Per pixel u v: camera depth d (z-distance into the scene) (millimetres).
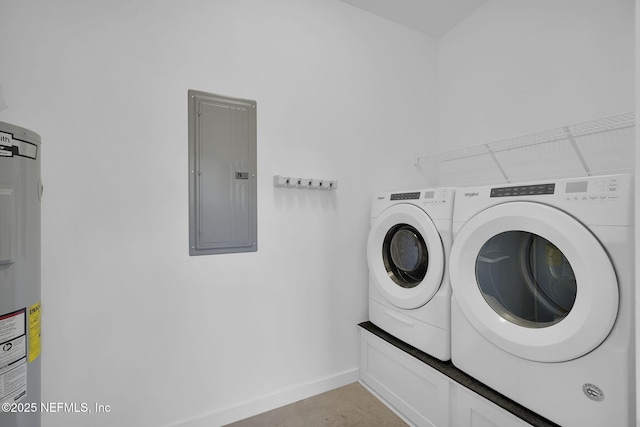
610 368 896
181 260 1480
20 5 1184
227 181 1584
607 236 908
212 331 1555
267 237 1703
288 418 1626
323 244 1884
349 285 1978
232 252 1605
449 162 2311
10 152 903
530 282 1185
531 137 1775
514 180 1892
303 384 1810
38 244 1027
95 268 1306
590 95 1531
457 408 1332
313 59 1858
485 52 2047
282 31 1758
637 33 706
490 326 1194
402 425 1569
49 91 1226
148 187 1409
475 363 1281
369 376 1895
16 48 1175
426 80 2340
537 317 1155
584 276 942
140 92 1395
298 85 1804
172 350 1462
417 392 1532
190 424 1494
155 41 1428
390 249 1843
